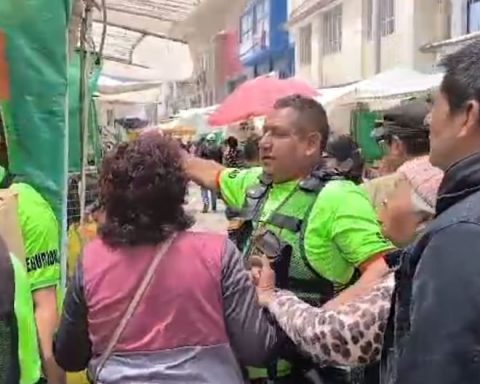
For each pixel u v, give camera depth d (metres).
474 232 1.37
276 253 2.42
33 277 2.56
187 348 2.04
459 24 15.10
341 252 2.39
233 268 2.11
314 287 2.42
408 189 2.17
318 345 2.01
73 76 3.96
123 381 2.02
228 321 2.10
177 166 2.13
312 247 2.40
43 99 3.02
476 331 1.33
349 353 1.98
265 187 2.64
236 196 2.95
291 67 27.58
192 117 19.17
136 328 2.04
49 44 3.01
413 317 1.42
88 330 2.14
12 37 2.96
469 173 1.48
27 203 2.60
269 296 2.22
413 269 1.51
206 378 2.03
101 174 2.15
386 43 18.47
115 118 13.83
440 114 1.57
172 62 15.85
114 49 15.38
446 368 1.33
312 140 2.54
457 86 1.52
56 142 3.05
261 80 9.43
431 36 16.23
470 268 1.34
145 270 2.05
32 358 1.92
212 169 3.08
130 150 2.10
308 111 2.54
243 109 9.12
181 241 2.09
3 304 1.72
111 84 11.62
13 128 3.00
